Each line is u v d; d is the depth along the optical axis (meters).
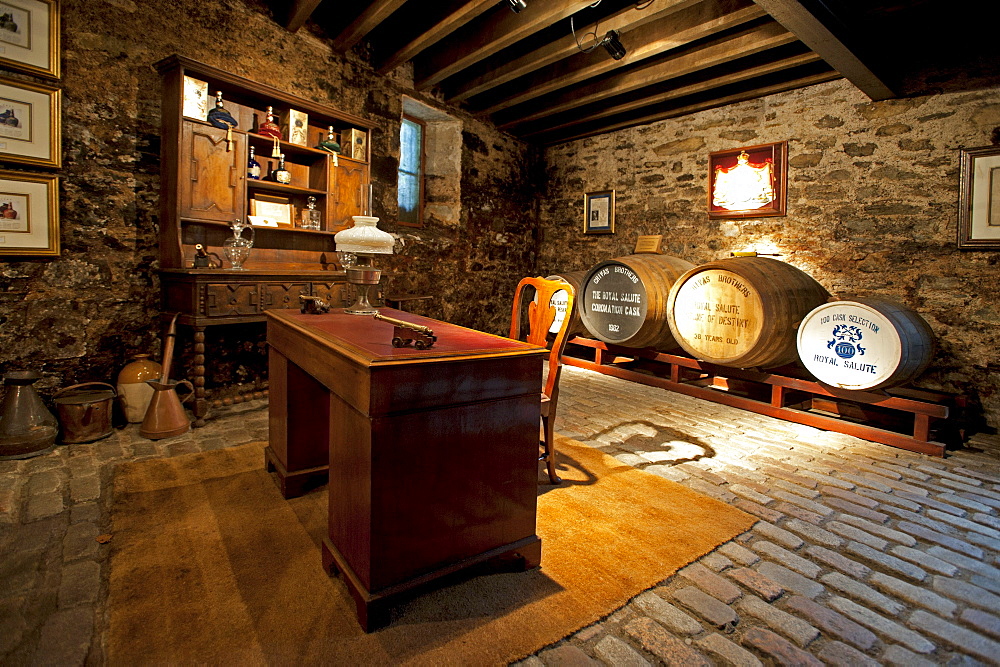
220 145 3.14
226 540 1.73
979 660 1.27
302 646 1.26
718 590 1.53
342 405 1.45
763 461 2.63
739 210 4.56
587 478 2.35
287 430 2.03
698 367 3.88
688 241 4.98
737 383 4.18
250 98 3.46
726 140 4.66
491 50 3.92
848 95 3.93
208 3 3.34
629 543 1.79
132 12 3.01
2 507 1.93
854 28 3.03
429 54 4.51
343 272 3.58
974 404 3.42
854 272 3.95
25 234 2.68
